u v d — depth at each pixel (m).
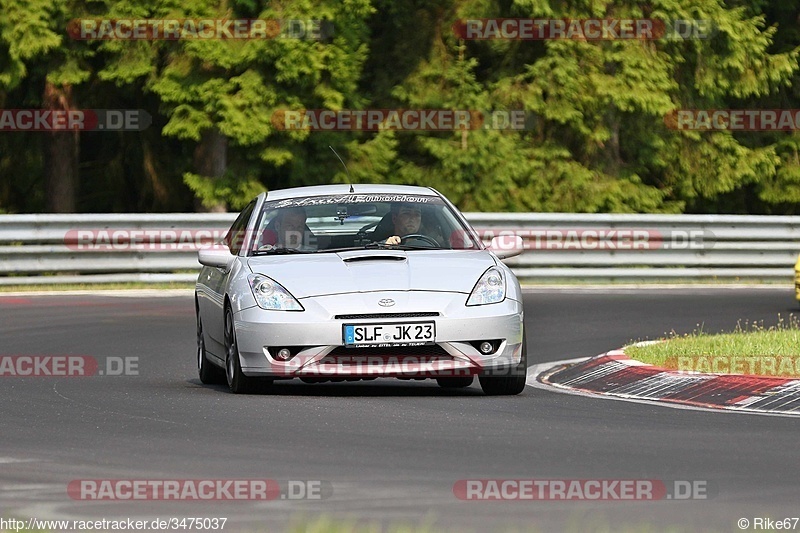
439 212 38.75
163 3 82.81
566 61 94.88
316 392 36.41
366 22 98.81
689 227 76.62
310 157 91.75
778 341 42.62
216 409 32.19
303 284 34.72
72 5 84.31
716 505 21.38
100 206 100.56
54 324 54.44
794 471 24.22
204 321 39.75
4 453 26.16
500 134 95.50
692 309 60.81
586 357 45.06
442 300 34.25
